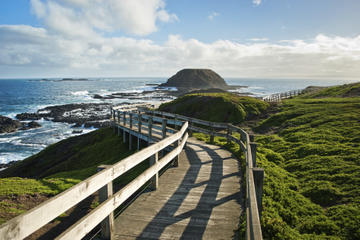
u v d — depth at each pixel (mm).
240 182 6066
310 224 4637
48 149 20266
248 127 19391
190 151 10133
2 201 6094
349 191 5852
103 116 44656
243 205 4668
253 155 5945
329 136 11102
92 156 16266
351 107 17359
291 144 11336
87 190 2568
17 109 55562
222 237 3559
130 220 4035
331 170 7262
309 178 7152
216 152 10008
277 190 6094
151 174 4609
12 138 30312
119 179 8969
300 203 5613
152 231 3691
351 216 4730
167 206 4598
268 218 4410
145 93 99062
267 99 30953
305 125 14742
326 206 5605
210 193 5293
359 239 4098
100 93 104750
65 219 5383
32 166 18141
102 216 2887
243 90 121812
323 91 34375
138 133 14242
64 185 7508
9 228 1630
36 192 6836
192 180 6207
